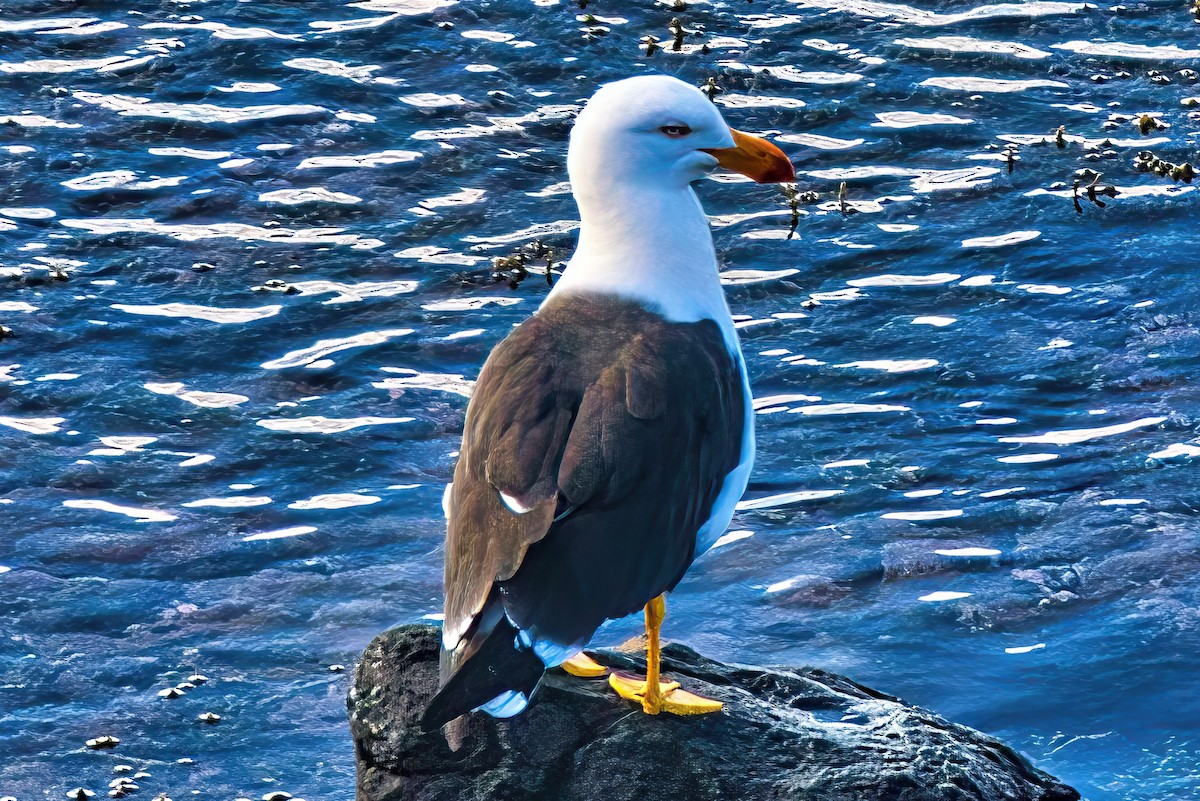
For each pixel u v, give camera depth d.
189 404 14.82
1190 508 12.89
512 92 21.22
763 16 23.77
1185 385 14.87
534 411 8.09
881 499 13.27
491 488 7.93
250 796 10.16
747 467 8.69
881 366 15.38
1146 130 20.12
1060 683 10.83
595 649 9.95
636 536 7.84
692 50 22.36
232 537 12.97
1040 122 20.52
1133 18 23.59
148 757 10.54
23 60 22.00
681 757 8.77
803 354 15.63
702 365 8.45
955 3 24.17
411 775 8.94
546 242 17.77
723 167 9.04
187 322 16.17
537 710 9.06
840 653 11.27
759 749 8.90
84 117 20.45
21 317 16.16
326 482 13.69
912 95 21.19
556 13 23.47
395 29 23.00
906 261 17.36
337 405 14.81
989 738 9.63
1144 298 16.48
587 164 8.96
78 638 11.76
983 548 12.49
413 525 13.12
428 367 15.45
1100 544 12.44
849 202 18.62
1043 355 15.48
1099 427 14.23
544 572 7.64
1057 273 17.00
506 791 8.73
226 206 18.48
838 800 8.54
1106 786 9.76
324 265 17.30
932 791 8.67
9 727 10.78
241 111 20.67
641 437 7.99
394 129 20.25
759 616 11.78
